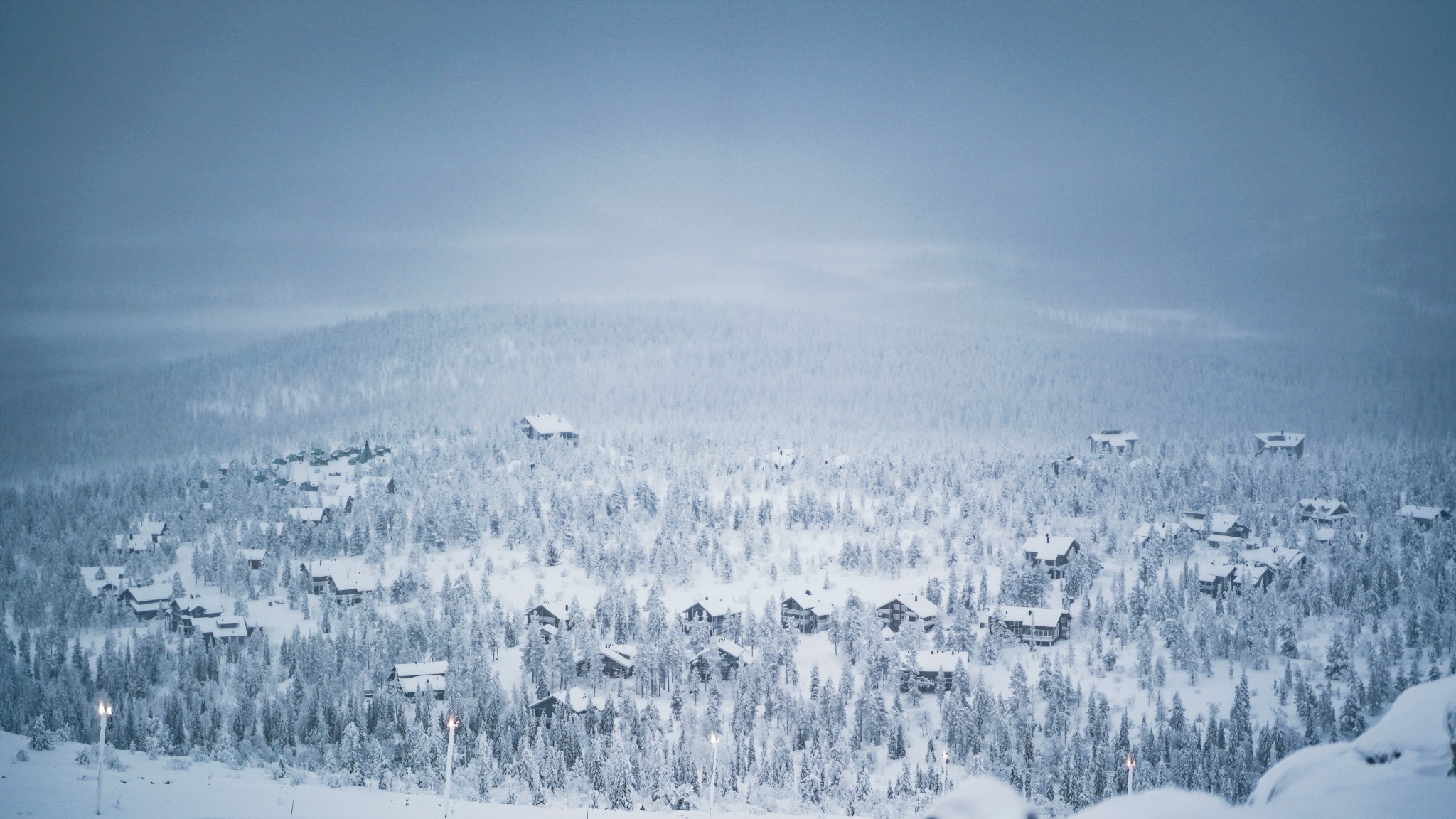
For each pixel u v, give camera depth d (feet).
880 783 372.17
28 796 179.42
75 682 470.80
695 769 364.58
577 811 210.18
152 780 219.00
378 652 519.60
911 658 476.54
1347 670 448.24
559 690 453.58
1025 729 394.73
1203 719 404.57
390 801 206.08
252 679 470.39
